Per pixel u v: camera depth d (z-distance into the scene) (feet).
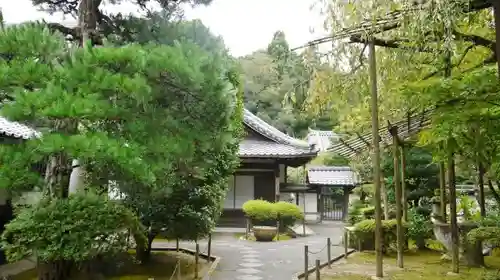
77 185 24.11
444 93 19.84
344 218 89.30
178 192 31.40
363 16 21.80
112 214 19.56
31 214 18.63
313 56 27.12
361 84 30.68
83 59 17.31
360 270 34.42
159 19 25.43
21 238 17.94
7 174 17.58
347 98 31.68
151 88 17.76
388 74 28.89
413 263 37.45
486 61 22.99
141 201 30.14
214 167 33.14
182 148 18.66
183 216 32.55
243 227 70.79
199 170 22.57
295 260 41.19
